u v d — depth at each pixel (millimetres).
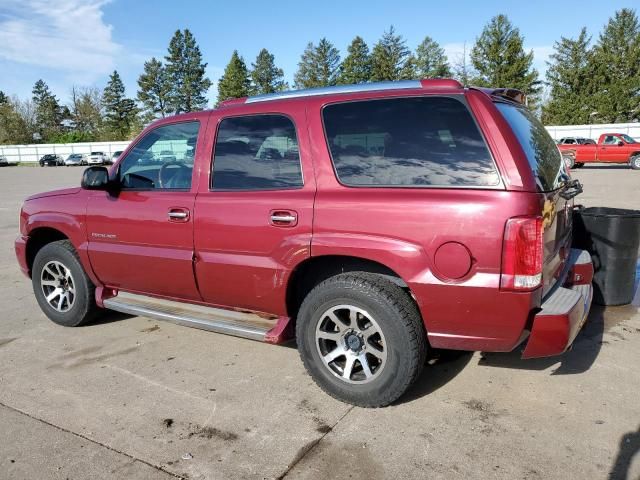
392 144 3109
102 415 3275
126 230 4102
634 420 3072
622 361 3871
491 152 2854
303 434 3020
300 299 3592
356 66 68312
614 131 38094
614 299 5141
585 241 5168
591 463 2689
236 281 3580
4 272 7262
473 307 2861
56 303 4879
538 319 2840
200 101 86125
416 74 66250
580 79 51375
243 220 3479
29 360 4141
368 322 3188
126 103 91125
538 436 2936
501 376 3670
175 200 3812
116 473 2707
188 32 83062
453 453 2803
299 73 76562
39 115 98875
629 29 52969
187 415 3252
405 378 3076
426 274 2922
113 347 4379
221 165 3689
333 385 3320
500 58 49438
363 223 3064
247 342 4445
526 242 2736
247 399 3441
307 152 3334
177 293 4008
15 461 2826
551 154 3475
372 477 2633
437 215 2875
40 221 4680
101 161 55531
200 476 2676
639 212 5230
